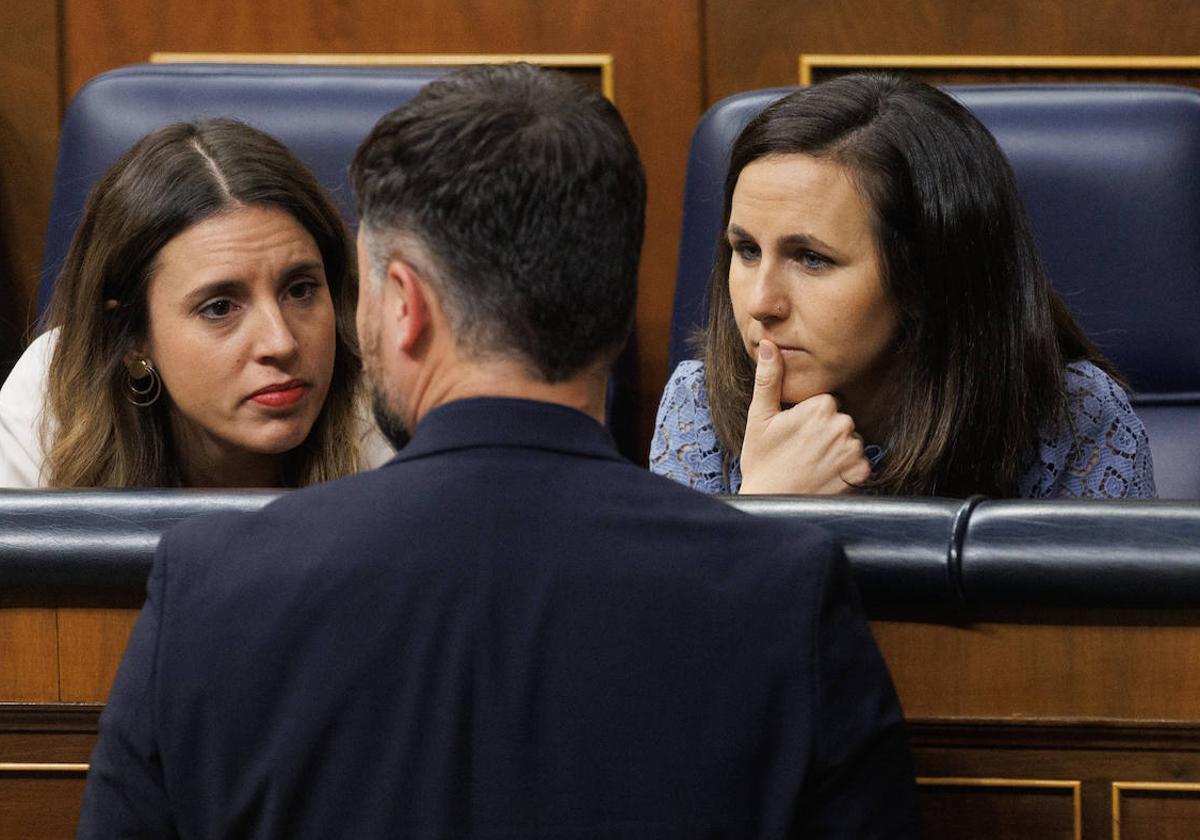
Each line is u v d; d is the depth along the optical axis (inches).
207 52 407.2
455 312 136.1
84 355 258.7
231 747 126.6
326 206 262.1
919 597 153.6
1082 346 265.9
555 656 125.4
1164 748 154.3
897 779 128.9
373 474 133.6
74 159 332.2
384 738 124.7
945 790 158.6
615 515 129.8
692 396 275.0
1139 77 401.4
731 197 244.5
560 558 127.6
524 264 134.2
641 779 124.1
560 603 126.3
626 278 139.6
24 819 168.9
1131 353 309.0
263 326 249.3
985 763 157.8
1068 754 156.5
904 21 402.3
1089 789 156.6
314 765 125.1
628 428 378.3
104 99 333.1
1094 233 308.3
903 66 402.3
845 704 126.5
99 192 256.8
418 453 133.5
